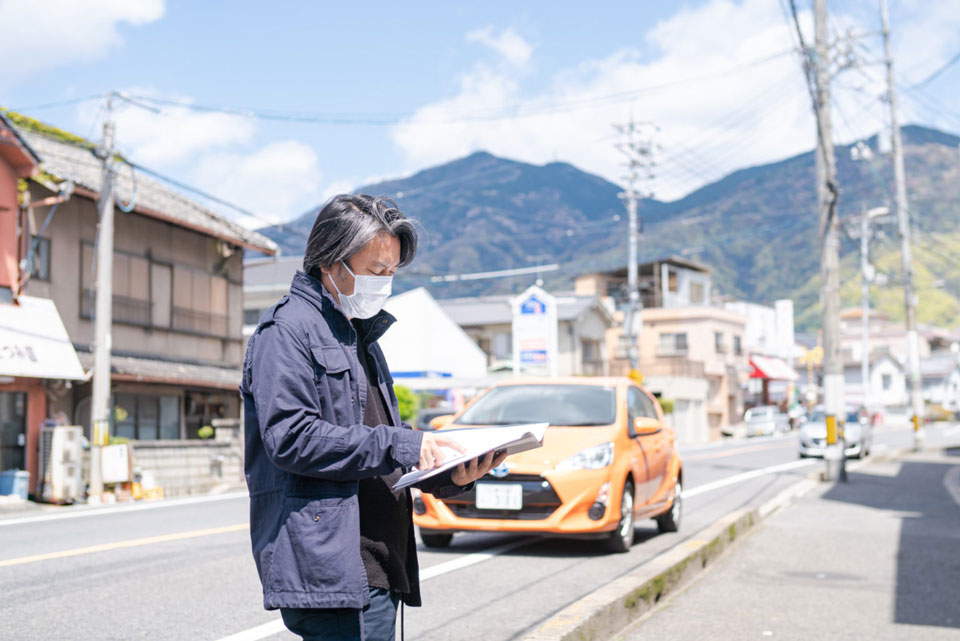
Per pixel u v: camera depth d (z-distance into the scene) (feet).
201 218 77.05
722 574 25.13
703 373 181.47
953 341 346.74
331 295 8.12
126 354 66.64
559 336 154.40
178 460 61.57
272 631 17.15
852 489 54.70
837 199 59.93
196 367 73.05
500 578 22.68
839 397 59.88
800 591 22.81
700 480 57.93
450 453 7.88
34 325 54.49
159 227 71.82
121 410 64.34
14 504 47.32
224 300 80.59
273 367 7.53
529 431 7.93
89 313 63.41
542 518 25.26
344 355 7.93
